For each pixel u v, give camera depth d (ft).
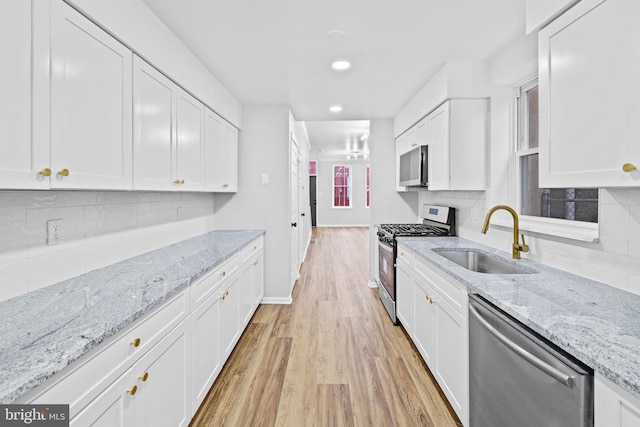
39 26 3.50
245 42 7.07
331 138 23.68
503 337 4.01
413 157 10.44
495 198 8.28
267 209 11.93
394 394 6.62
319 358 8.05
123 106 5.00
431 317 6.93
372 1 5.65
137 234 7.06
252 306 10.12
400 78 9.19
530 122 7.89
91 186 4.33
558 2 4.30
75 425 2.90
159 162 6.14
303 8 5.84
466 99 8.32
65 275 5.09
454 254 8.11
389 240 10.30
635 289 4.48
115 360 3.45
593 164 3.85
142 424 3.97
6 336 3.12
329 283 14.84
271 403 6.34
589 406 2.88
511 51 7.20
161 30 6.11
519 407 3.77
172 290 4.63
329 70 8.61
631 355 2.79
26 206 4.44
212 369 6.50
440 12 6.00
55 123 3.73
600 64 3.72
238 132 11.79
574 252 5.54
